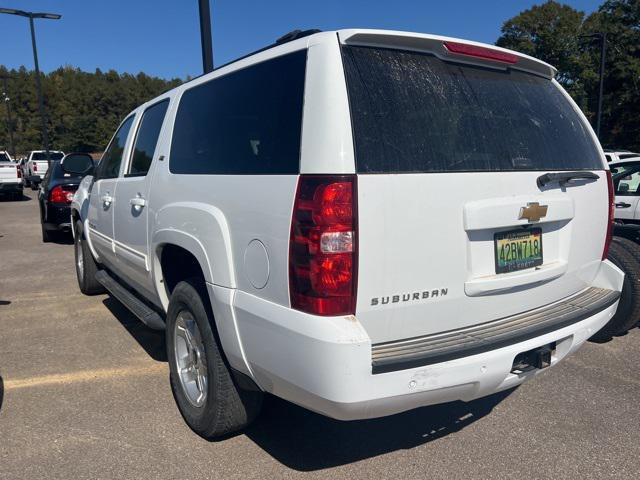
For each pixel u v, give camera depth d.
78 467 2.92
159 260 3.58
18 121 78.75
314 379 2.20
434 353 2.33
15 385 3.93
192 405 3.27
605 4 35.16
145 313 3.99
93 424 3.38
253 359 2.52
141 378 4.06
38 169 27.97
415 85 2.50
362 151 2.24
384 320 2.34
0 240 10.99
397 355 2.29
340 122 2.22
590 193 3.13
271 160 2.46
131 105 91.81
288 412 3.54
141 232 3.83
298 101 2.40
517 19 34.84
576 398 3.73
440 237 2.41
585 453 3.06
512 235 2.72
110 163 5.00
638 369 4.23
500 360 2.50
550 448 3.12
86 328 5.21
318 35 2.41
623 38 33.12
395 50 2.52
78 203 6.15
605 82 33.44
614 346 4.73
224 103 3.00
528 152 2.83
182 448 3.11
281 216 2.31
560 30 33.53
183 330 3.33
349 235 2.19
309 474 2.87
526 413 3.53
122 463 2.96
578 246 3.09
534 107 3.00
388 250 2.28
